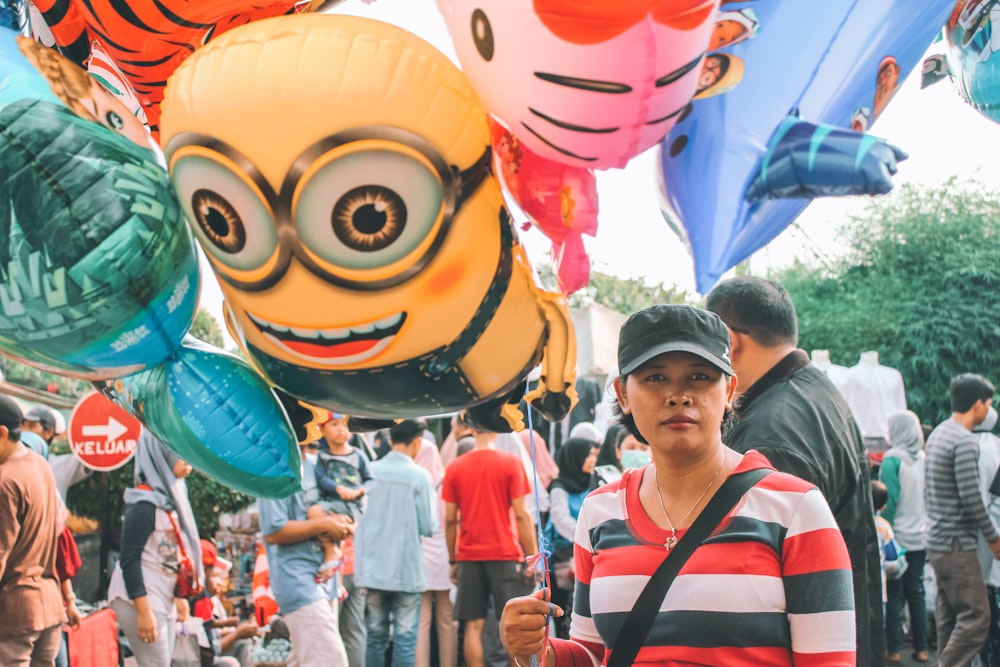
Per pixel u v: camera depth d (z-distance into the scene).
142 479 4.95
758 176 1.76
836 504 2.37
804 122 1.75
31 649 4.57
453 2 1.59
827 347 12.44
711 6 1.41
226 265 1.67
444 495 5.80
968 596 5.28
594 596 1.90
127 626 4.92
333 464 5.11
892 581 7.14
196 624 5.27
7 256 1.68
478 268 1.68
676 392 1.83
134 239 1.72
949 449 5.31
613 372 4.59
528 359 1.83
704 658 1.74
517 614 1.94
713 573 1.76
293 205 1.57
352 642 5.90
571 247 1.79
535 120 1.57
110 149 1.74
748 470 1.86
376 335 1.66
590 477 5.89
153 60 1.83
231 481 1.94
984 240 12.08
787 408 2.38
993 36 2.19
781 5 1.83
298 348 1.70
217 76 1.58
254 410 1.92
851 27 1.86
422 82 1.58
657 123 1.54
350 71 1.55
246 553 7.25
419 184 1.58
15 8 1.94
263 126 1.54
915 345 12.05
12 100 1.70
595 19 1.39
